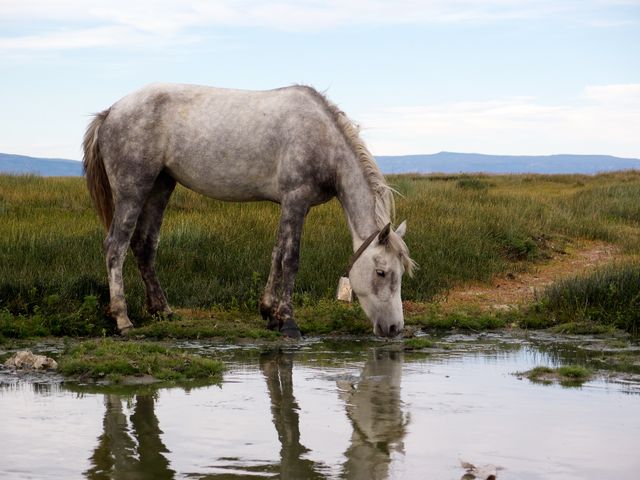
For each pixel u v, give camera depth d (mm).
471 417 5168
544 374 6551
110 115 9031
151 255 9305
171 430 4836
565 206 21547
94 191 9273
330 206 17078
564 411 5320
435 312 9812
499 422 5031
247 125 8734
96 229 13359
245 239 12773
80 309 8695
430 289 11164
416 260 12398
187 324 8797
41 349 7656
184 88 9078
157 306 9266
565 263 14422
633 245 16219
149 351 6941
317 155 8602
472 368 6887
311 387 6094
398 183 23516
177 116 8898
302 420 5102
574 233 17328
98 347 7055
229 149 8758
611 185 28969
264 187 8914
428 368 6891
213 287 10328
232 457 4320
